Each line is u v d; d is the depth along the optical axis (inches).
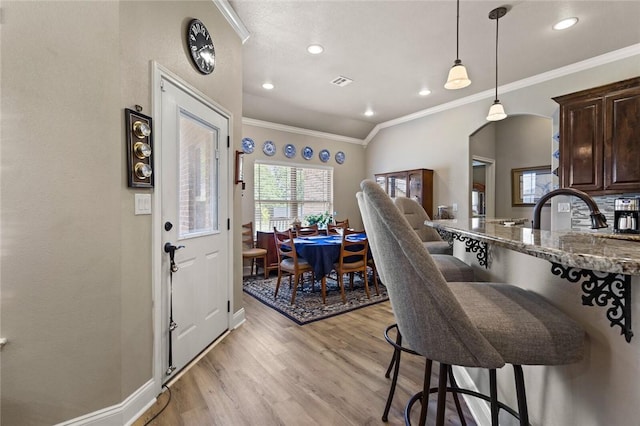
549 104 153.2
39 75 54.6
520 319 33.8
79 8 57.7
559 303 39.5
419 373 81.1
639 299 28.4
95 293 59.1
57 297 56.2
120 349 61.5
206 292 94.0
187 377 78.7
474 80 162.4
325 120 233.3
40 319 55.1
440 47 129.3
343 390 73.4
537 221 50.6
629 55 128.7
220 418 63.7
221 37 101.8
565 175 133.6
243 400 69.6
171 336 76.4
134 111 64.7
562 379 38.5
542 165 224.5
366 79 163.2
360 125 250.2
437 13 106.8
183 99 81.9
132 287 64.8
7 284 53.1
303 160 239.9
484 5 102.3
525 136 233.8
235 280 113.3
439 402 36.7
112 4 60.6
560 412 38.8
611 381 31.4
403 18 109.4
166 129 75.2
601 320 32.8
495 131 248.8
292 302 139.1
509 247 34.7
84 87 58.1
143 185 66.8
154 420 63.3
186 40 83.1
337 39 123.3
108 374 60.2
